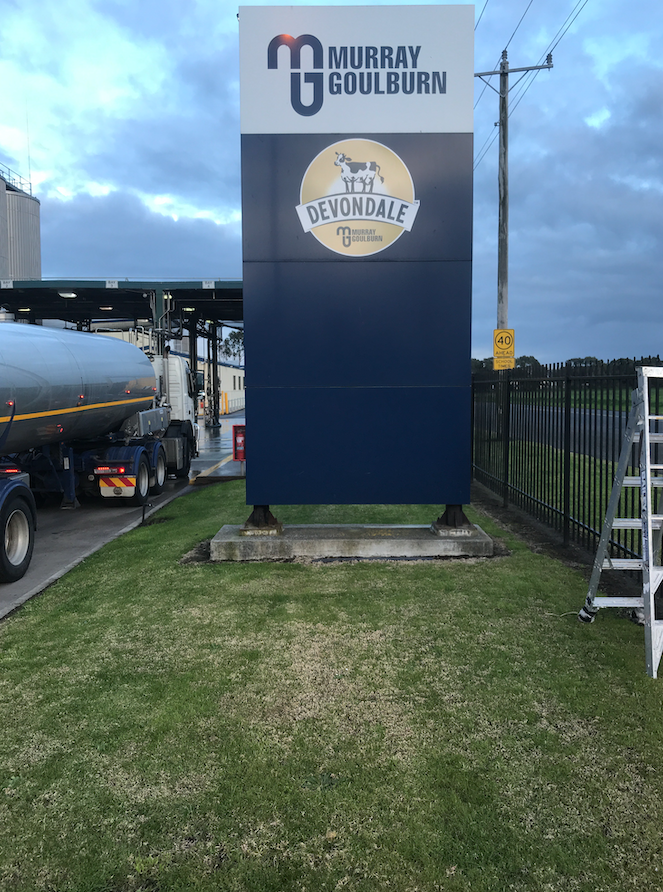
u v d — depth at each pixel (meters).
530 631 4.23
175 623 4.53
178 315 25.66
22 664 3.93
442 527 6.35
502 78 14.30
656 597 4.81
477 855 2.27
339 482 6.31
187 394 14.53
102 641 4.25
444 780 2.69
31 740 3.06
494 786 2.64
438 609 4.67
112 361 9.41
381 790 2.63
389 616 4.55
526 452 8.07
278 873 2.22
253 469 6.29
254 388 6.23
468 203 6.09
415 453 6.29
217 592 5.18
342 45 5.97
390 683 3.55
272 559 6.15
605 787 2.63
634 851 2.28
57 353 7.61
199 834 2.41
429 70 6.00
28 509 6.44
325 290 6.16
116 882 2.20
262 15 5.95
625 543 5.52
